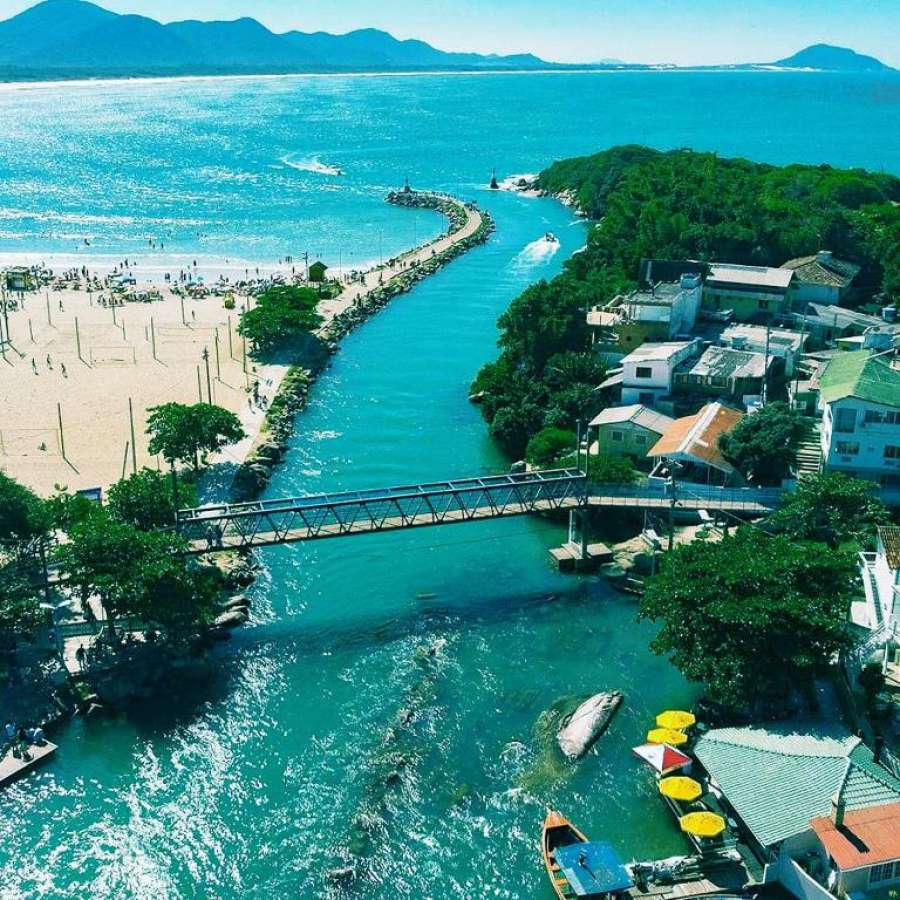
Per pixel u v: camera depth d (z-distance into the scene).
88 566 72.88
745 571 66.62
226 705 70.44
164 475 93.25
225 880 55.78
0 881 55.66
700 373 113.81
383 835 58.75
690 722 64.62
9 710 67.81
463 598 84.31
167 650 74.00
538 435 107.94
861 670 65.75
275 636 78.88
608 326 134.38
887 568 71.62
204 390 129.88
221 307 173.25
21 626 70.62
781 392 116.12
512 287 194.25
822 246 170.00
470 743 66.25
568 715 68.19
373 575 88.00
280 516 95.50
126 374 136.50
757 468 95.06
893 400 90.88
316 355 148.12
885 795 54.53
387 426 122.31
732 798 56.50
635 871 54.22
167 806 61.12
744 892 53.34
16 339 152.38
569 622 80.62
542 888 54.94
